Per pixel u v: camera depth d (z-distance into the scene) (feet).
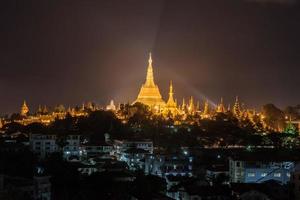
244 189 642.22
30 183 641.40
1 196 566.77
